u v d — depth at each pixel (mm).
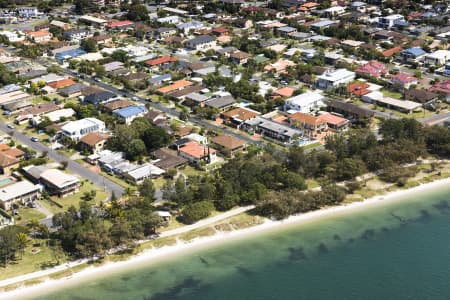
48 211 181500
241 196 185375
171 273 156000
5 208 181750
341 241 170125
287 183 190625
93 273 154875
